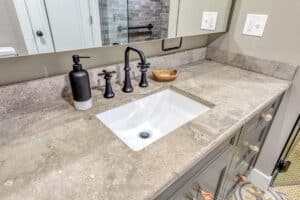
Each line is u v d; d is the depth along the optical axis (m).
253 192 1.47
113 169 0.51
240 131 0.84
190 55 1.37
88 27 0.78
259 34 1.18
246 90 1.00
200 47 1.44
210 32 1.29
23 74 0.76
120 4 0.84
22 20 0.64
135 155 0.55
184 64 1.36
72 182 0.47
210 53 1.46
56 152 0.56
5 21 0.62
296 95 1.15
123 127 0.90
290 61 1.11
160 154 0.56
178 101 1.02
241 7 1.21
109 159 0.54
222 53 1.39
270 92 0.98
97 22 0.80
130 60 1.08
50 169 0.51
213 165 0.73
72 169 0.51
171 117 1.02
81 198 0.43
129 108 0.90
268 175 1.46
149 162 0.53
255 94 0.96
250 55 1.26
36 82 0.76
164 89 1.03
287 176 1.55
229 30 1.31
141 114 0.97
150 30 1.00
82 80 0.72
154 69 1.17
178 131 0.66
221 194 1.05
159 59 1.17
